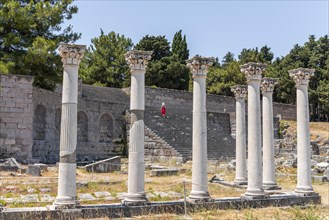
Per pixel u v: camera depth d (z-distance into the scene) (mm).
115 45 75562
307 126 20391
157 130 45812
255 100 19109
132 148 16453
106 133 47406
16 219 14008
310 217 14906
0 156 33438
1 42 38531
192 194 17312
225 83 76062
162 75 72438
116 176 29750
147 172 33500
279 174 32469
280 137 63344
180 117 52062
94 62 73750
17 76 35031
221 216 15859
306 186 19953
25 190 21203
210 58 18016
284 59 87062
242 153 25000
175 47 86000
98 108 46469
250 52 84812
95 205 15812
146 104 55625
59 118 43031
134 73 16859
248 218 14859
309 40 90062
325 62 84562
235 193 22297
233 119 57156
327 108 80750
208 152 44062
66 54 15562
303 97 20547
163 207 16234
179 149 43156
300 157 20219
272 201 18406
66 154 15141
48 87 42312
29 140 34938
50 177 25875
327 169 31750
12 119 34438
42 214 14320
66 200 14859
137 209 15766
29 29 39219
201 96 17781
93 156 44531
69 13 41750
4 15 37188
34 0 41812
